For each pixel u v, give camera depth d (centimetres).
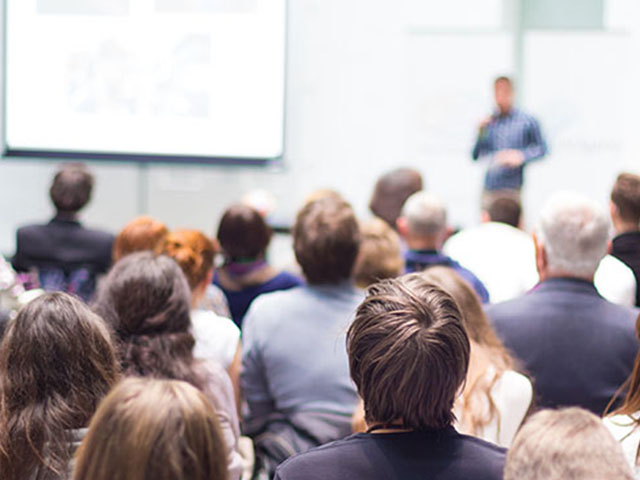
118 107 680
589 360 237
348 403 240
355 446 142
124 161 683
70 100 679
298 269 411
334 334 245
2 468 152
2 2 672
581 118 802
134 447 107
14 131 680
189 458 108
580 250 244
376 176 810
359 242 257
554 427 103
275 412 246
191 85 679
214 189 792
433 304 146
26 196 791
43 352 156
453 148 802
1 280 430
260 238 334
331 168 812
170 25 675
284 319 247
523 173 759
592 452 100
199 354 238
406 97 805
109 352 162
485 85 800
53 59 676
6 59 675
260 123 679
